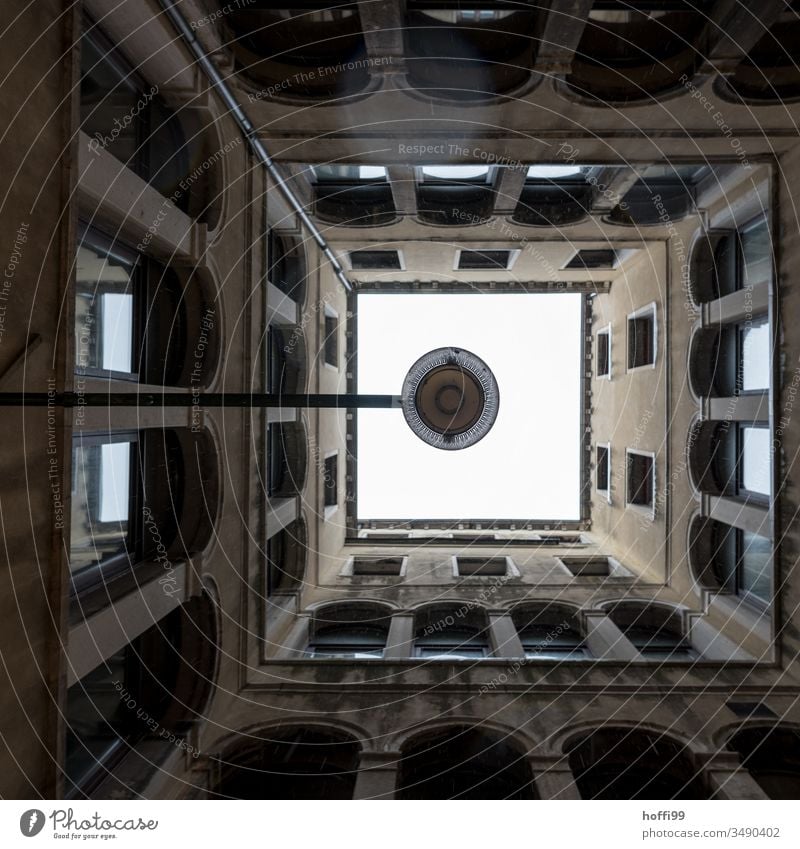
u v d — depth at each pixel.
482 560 17.20
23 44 5.55
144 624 7.95
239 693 10.63
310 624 13.66
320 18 9.77
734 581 13.05
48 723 5.91
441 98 9.91
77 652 6.51
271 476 13.84
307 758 9.82
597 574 16.72
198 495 9.91
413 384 5.43
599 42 9.88
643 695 10.40
